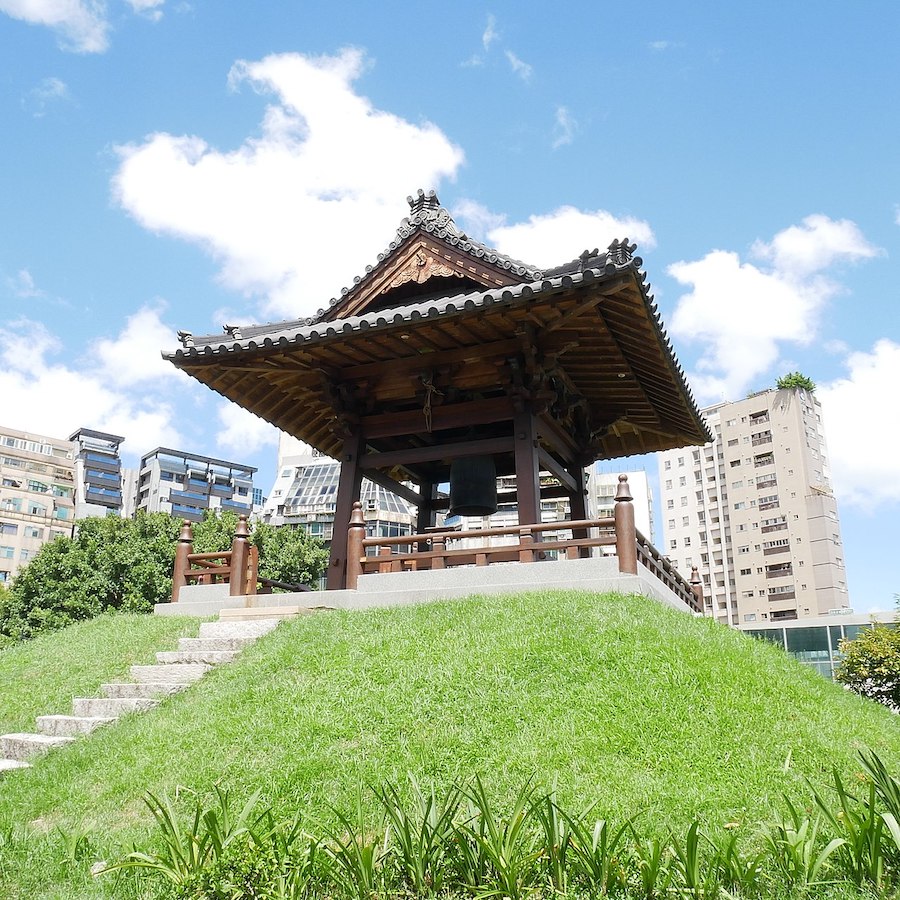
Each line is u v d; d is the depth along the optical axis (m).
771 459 78.56
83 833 6.17
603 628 9.54
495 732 7.46
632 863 4.89
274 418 16.78
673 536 86.31
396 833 5.04
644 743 7.12
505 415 14.01
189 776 7.18
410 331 12.86
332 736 7.66
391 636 10.12
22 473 86.75
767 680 8.53
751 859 5.13
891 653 25.89
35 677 11.62
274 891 4.68
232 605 13.55
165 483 112.88
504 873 4.60
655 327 12.60
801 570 74.25
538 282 11.36
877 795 5.77
